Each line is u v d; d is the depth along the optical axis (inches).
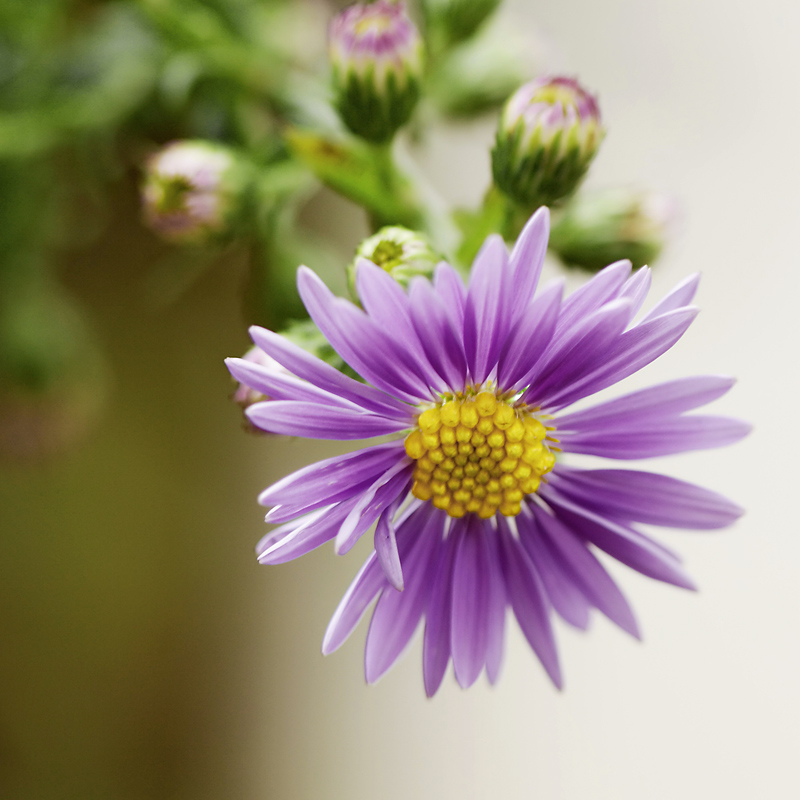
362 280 6.5
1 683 9.4
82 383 8.9
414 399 6.9
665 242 7.7
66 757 9.5
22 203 8.5
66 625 9.5
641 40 9.7
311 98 8.1
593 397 9.6
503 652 7.0
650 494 6.9
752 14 9.8
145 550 9.6
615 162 9.7
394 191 7.6
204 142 8.0
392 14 7.4
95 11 8.6
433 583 7.0
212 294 9.3
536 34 8.4
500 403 6.9
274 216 7.8
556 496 7.0
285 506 6.6
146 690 9.7
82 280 9.2
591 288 6.6
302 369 6.6
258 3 8.4
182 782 9.8
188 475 9.6
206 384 9.4
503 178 7.3
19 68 8.3
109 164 8.5
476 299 6.6
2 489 9.4
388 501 6.8
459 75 8.1
